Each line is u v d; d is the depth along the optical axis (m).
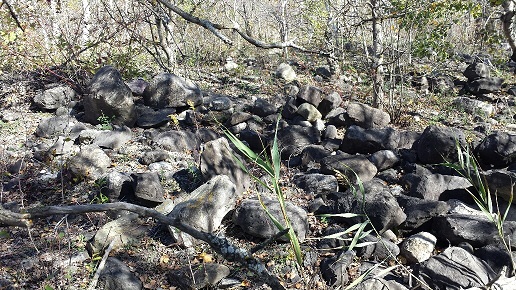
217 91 9.45
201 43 11.78
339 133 7.30
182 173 5.55
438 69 11.70
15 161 6.09
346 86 10.34
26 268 4.09
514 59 12.34
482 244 4.28
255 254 4.32
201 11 10.95
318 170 5.80
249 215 4.50
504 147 5.39
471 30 14.51
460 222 4.40
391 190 5.28
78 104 7.99
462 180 5.20
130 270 4.13
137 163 6.01
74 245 4.43
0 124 7.37
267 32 15.51
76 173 5.46
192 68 10.68
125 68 9.34
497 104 9.62
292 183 5.54
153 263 4.26
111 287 3.89
